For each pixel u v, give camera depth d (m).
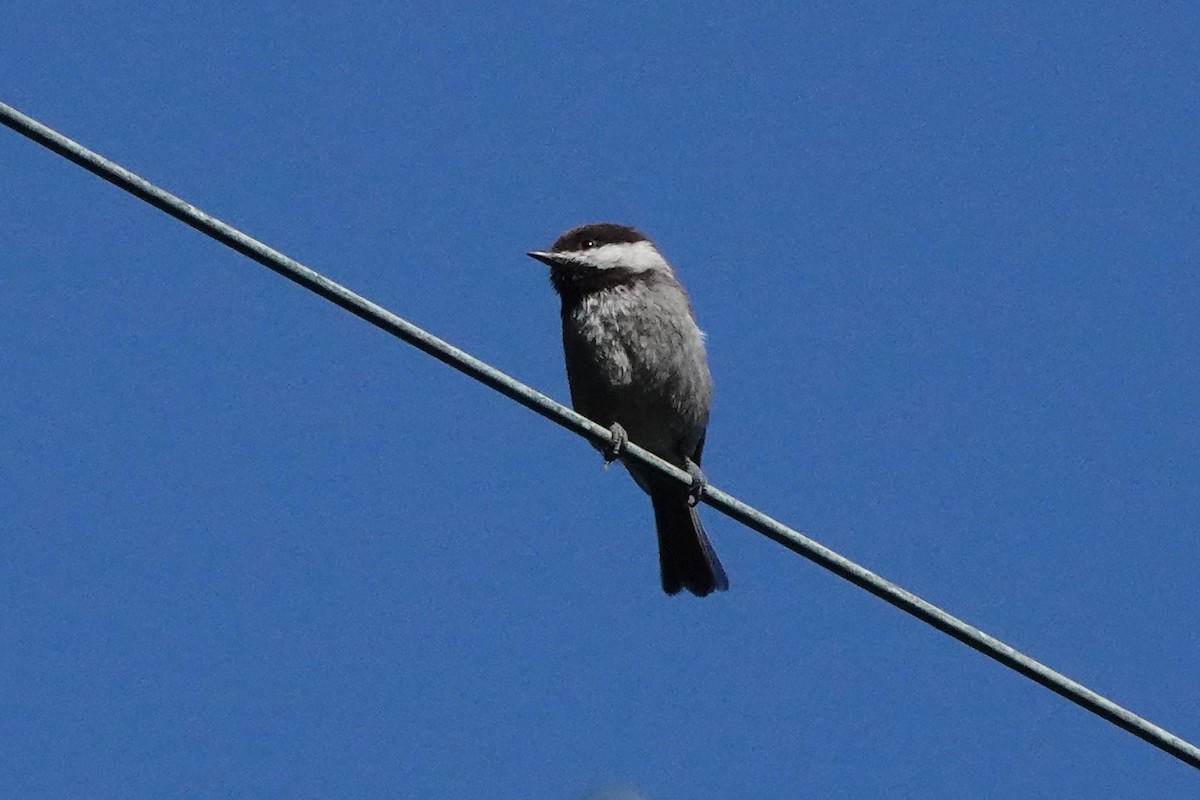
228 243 8.38
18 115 8.03
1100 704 8.44
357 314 8.74
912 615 8.70
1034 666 8.47
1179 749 8.41
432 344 8.86
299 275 8.51
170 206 8.30
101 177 8.20
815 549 8.84
